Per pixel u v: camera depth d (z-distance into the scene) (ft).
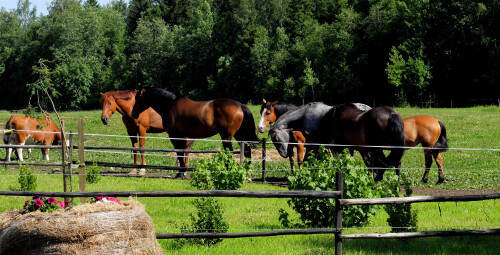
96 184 49.80
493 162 64.54
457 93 224.33
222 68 288.10
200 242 27.91
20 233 19.67
